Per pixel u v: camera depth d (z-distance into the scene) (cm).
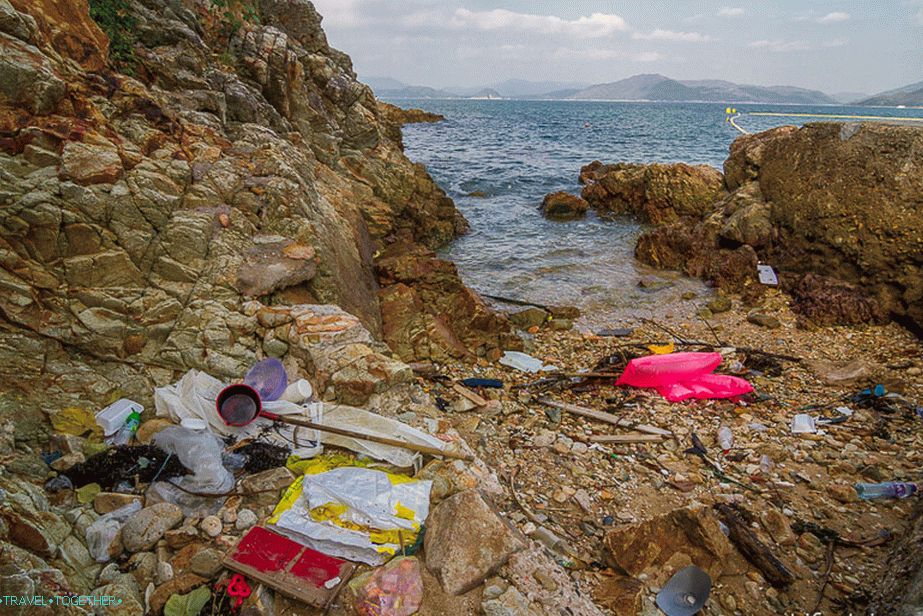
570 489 589
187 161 722
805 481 612
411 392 607
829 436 699
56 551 360
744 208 1394
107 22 884
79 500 424
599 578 461
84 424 484
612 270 1431
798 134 1318
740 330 1080
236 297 624
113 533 393
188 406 513
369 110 1867
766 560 473
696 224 1512
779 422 736
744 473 628
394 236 1394
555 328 1088
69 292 534
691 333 1070
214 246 647
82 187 549
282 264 673
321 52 1880
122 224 575
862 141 1159
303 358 591
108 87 695
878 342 1010
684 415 753
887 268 1098
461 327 973
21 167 539
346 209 1087
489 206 2153
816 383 851
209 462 452
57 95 588
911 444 680
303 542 402
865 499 579
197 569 377
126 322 549
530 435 695
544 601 387
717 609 444
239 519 418
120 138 650
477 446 653
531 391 825
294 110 1401
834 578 476
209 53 1132
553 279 1362
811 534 526
